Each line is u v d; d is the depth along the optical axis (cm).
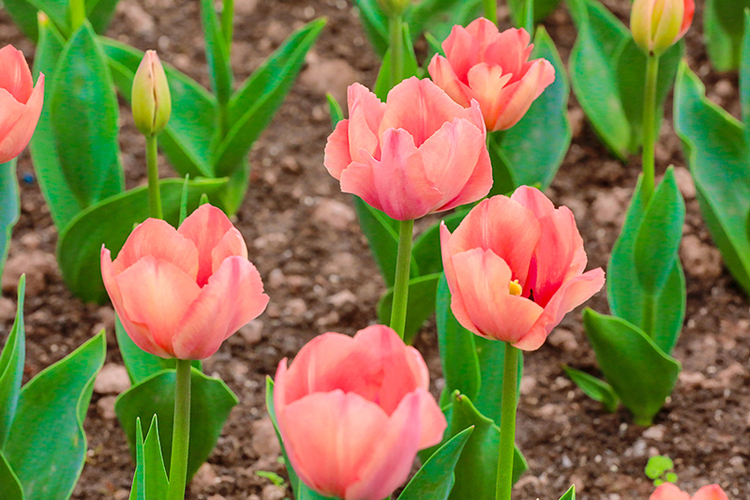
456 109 127
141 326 122
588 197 204
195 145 178
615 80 195
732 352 174
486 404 146
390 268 160
